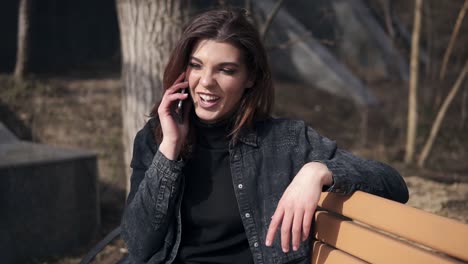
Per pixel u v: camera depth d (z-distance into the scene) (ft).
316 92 34.17
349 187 5.49
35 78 28.94
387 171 5.90
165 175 6.15
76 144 23.50
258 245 6.10
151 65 13.62
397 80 36.88
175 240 6.41
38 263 13.52
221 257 6.32
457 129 29.25
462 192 12.04
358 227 5.29
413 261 4.59
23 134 24.18
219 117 6.24
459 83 23.63
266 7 34.06
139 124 13.85
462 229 4.24
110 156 22.33
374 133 29.43
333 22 37.29
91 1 36.42
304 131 6.42
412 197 11.62
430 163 24.49
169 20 13.47
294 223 5.28
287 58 35.73
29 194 13.51
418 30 24.02
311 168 5.51
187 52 6.19
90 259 7.39
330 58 36.04
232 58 6.05
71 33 35.37
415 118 24.43
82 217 14.69
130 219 6.35
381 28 38.73
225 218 6.23
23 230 13.42
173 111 6.36
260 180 6.28
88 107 26.55
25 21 28.12
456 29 28.71
